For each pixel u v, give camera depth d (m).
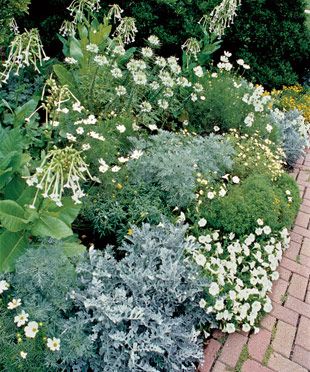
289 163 5.27
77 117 3.80
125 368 2.51
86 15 5.67
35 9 5.71
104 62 3.99
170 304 2.88
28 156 3.06
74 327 2.49
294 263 3.73
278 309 3.26
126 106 4.41
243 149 4.48
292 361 2.89
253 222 3.70
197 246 3.15
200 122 5.12
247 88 5.35
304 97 6.91
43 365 2.38
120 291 2.66
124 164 3.85
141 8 5.72
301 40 7.03
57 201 2.46
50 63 4.89
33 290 2.49
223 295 2.99
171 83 4.36
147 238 3.07
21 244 2.75
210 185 3.89
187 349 2.65
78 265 2.79
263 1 6.53
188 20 5.96
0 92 4.37
